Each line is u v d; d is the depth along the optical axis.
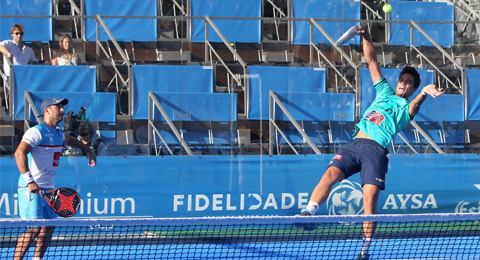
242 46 27.84
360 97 25.12
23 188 17.73
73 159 22.84
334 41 26.70
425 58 27.77
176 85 24.19
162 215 23.38
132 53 27.02
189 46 27.03
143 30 27.34
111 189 23.11
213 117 24.05
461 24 28.58
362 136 16.48
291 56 27.39
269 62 26.88
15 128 22.98
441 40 28.34
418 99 15.85
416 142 24.98
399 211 24.62
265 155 24.12
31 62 25.14
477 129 25.48
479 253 19.67
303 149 24.39
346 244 21.09
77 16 26.30
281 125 24.44
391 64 27.77
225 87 24.53
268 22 28.20
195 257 19.03
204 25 27.16
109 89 24.11
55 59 25.39
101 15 28.28
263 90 24.50
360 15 30.34
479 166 25.11
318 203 15.14
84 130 23.28
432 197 24.84
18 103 23.19
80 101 23.45
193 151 23.75
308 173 24.28
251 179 23.95
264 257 19.11
